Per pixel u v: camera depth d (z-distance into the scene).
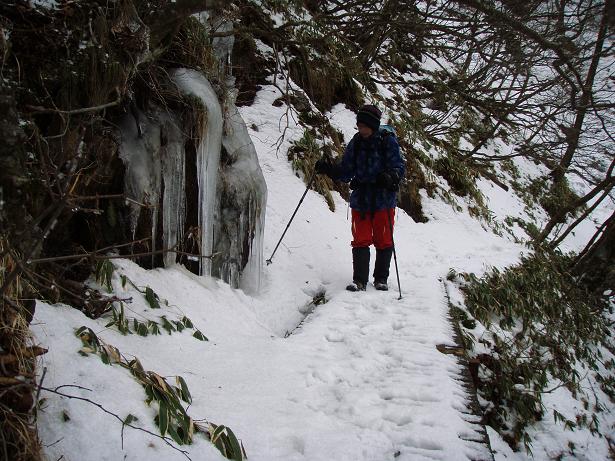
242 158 4.55
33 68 2.78
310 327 4.09
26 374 1.93
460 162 11.09
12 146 1.88
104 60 3.00
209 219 4.09
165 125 3.71
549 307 6.86
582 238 14.23
